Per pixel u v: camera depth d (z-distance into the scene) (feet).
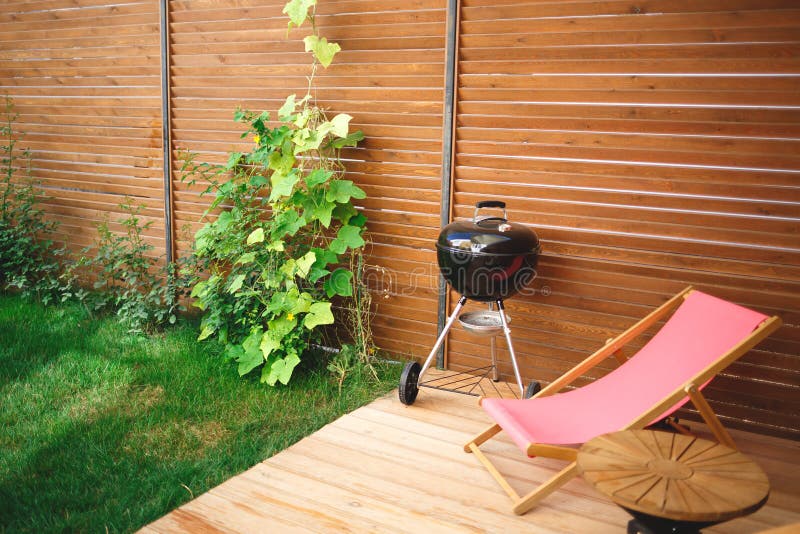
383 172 14.74
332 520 9.00
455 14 13.28
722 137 11.51
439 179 14.16
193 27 16.42
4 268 19.81
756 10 10.95
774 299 11.49
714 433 9.57
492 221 12.25
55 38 18.76
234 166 16.02
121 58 17.71
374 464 10.57
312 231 15.33
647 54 11.86
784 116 11.02
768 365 11.70
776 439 11.69
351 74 14.73
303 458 10.71
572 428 9.80
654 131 12.02
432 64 13.88
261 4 15.44
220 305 15.10
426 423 12.12
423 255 14.57
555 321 13.42
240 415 12.48
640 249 12.46
